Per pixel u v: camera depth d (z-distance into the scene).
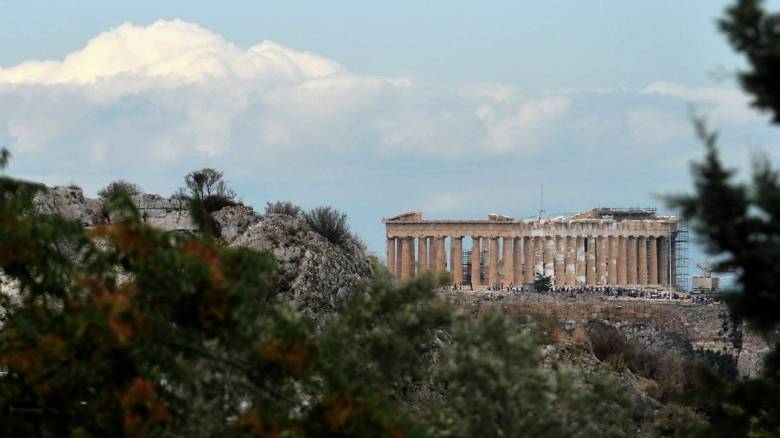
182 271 81.31
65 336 82.00
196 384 88.75
